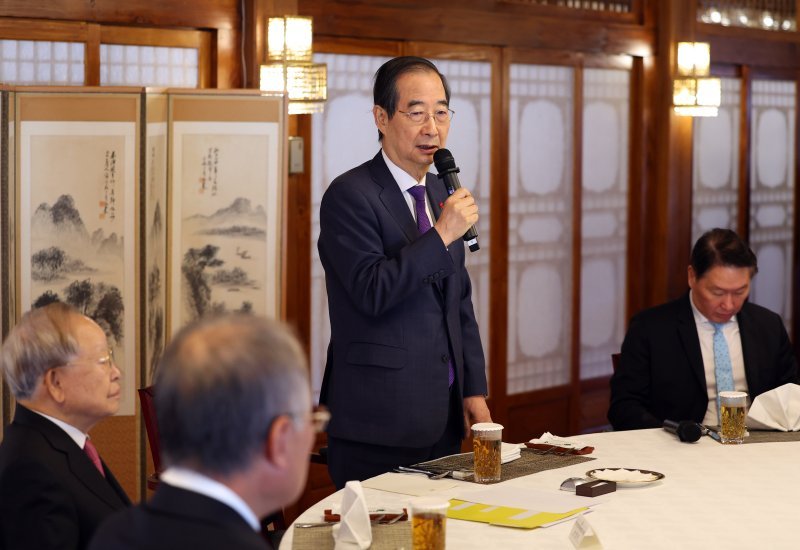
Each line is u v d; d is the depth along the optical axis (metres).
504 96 6.00
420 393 2.98
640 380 3.75
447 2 5.66
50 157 4.09
